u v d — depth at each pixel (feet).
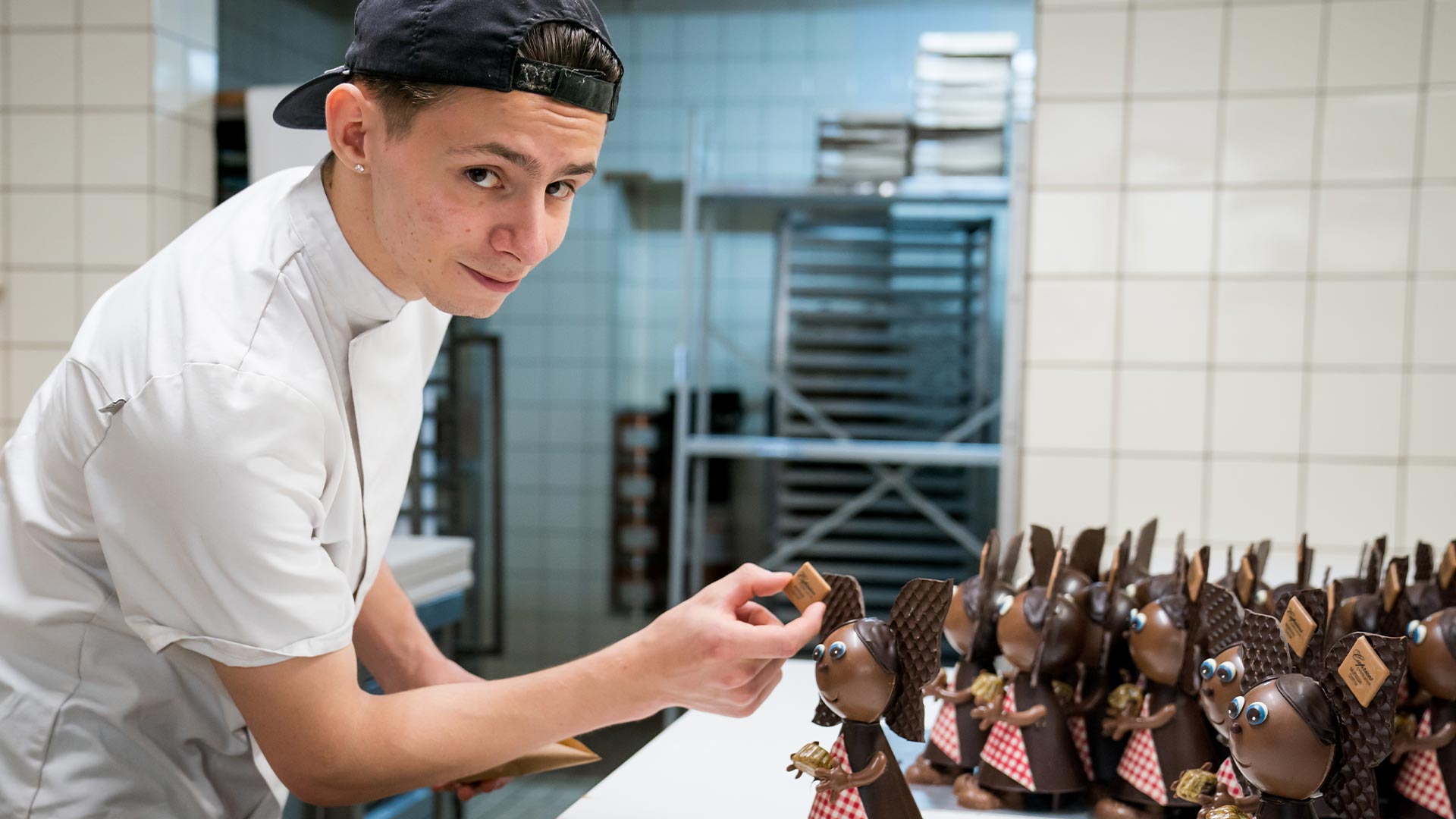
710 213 14.79
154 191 9.37
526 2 2.13
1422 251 8.10
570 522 17.83
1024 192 8.80
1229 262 8.34
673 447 17.49
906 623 2.33
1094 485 8.57
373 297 2.65
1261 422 8.36
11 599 2.65
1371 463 8.24
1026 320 8.62
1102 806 2.73
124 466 2.31
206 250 2.51
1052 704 2.85
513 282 2.38
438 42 2.10
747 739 3.30
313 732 2.43
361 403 2.75
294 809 5.36
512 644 17.21
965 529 16.92
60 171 9.45
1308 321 8.27
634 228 17.89
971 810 2.82
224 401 2.26
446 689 2.61
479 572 16.70
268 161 9.66
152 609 2.41
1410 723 2.64
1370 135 8.13
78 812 2.63
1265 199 8.28
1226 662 2.29
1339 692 2.06
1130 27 8.35
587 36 2.20
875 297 16.11
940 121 12.26
